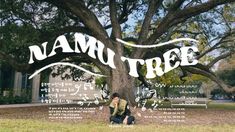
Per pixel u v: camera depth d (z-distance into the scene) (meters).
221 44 27.98
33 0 20.39
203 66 26.89
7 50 20.98
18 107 25.58
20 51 21.78
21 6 20.19
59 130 10.47
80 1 19.38
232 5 27.20
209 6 19.38
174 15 20.08
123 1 25.03
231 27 27.83
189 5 23.00
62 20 23.39
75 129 10.83
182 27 28.33
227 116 19.25
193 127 12.34
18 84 38.44
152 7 20.75
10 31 19.78
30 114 17.19
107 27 25.95
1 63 24.84
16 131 9.98
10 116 16.27
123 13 25.62
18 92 37.41
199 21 27.75
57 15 23.23
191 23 28.11
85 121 13.87
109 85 19.41
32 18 21.62
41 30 22.36
